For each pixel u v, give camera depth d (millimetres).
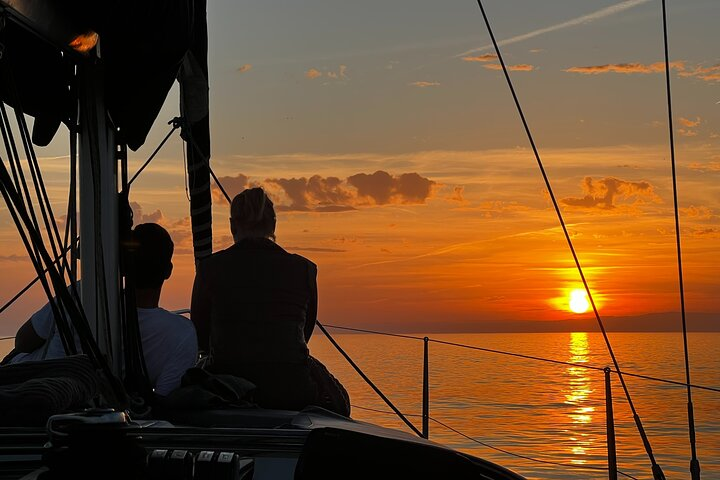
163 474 1702
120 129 3166
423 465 1864
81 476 1540
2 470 1906
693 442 3816
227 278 3564
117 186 3152
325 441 1846
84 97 2932
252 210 3703
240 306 3520
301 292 3602
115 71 2967
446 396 149125
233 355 3473
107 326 2939
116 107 3070
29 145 2574
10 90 2510
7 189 2266
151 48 2873
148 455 1758
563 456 77250
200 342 3701
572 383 195500
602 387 186000
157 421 2703
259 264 3594
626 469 67625
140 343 3088
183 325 3336
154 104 3109
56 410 2162
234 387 3113
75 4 2588
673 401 152125
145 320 3273
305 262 3666
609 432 5453
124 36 2803
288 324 3543
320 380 3619
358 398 138250
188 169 4742
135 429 1647
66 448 1563
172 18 2838
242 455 2127
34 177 2590
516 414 123125
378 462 1860
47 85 3059
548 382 197625
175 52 2949
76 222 3039
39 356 3301
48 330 3355
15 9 2379
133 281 3123
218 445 2125
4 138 2410
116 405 2605
